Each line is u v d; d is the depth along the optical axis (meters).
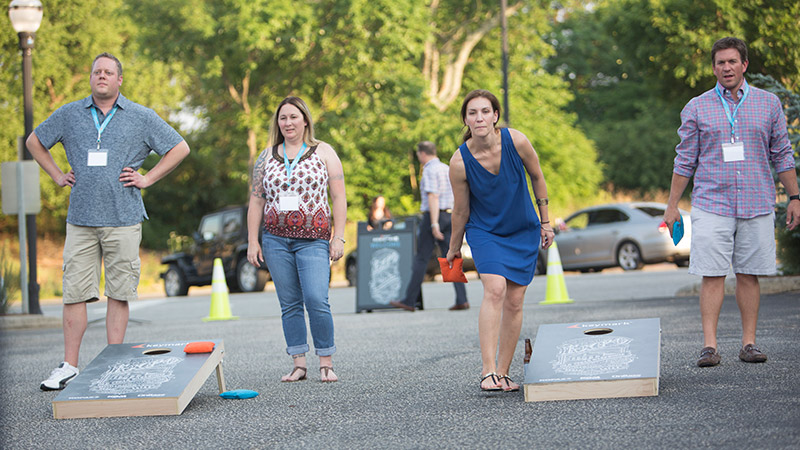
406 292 23.55
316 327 11.73
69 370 12.08
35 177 25.53
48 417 9.89
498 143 9.77
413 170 57.06
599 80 88.38
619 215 38.16
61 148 56.56
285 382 11.82
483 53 62.91
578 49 85.88
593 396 9.33
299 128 11.93
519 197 9.91
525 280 10.04
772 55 32.31
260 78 52.00
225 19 46.19
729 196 11.23
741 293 11.34
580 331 10.10
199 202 68.50
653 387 9.20
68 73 56.19
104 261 12.23
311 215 11.81
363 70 50.44
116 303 12.26
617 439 7.44
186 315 27.44
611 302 22.02
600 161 74.62
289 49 48.59
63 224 62.91
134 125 12.25
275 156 11.95
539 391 9.43
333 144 51.31
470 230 10.13
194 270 40.19
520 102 61.06
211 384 11.90
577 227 39.12
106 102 12.27
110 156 12.11
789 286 21.16
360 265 24.69
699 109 11.46
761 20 33.28
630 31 44.62
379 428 8.49
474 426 8.33
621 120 81.75
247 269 38.62
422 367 12.56
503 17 46.25
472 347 14.57
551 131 61.44
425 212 22.97
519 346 14.21
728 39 11.32
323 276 11.80
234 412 9.72
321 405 9.91
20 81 54.41
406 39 48.84
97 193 12.05
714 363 10.90
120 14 49.25
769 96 11.37
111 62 12.16
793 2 32.94
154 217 67.50
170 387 9.81
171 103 60.81
